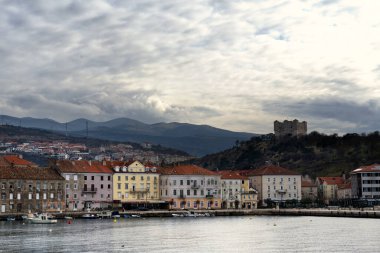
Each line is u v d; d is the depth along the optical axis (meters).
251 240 140.88
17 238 144.75
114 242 136.25
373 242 133.12
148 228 177.88
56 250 121.25
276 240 140.38
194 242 136.88
